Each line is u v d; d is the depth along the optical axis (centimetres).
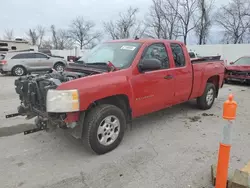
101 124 335
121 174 295
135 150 361
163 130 449
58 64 1620
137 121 502
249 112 579
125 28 5019
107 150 350
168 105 459
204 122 497
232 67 1080
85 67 390
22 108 390
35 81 339
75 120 311
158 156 342
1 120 510
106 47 442
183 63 475
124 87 349
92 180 283
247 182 238
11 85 1062
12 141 397
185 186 269
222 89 955
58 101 290
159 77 411
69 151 359
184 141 397
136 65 373
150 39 429
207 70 546
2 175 294
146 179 284
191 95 516
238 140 399
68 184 276
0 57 1688
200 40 3644
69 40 6209
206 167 310
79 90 299
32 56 1542
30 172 301
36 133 430
